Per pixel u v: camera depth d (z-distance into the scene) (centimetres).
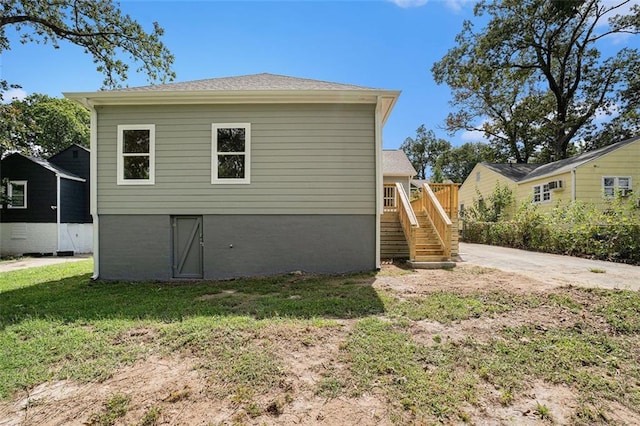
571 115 2070
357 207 716
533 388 257
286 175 716
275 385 260
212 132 718
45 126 2495
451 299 460
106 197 721
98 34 1184
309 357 302
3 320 415
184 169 719
